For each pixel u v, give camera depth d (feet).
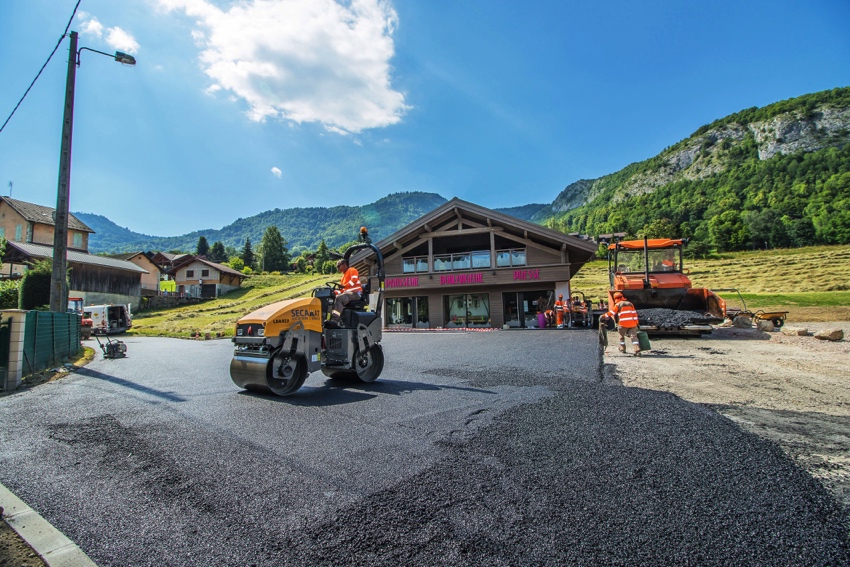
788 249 287.48
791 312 76.48
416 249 81.41
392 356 33.37
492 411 15.03
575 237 73.77
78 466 10.61
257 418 14.65
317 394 18.75
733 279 173.37
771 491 8.75
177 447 11.79
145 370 28.30
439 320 76.02
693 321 40.27
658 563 6.48
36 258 110.83
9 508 8.52
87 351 42.32
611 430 12.61
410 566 6.48
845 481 9.20
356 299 21.88
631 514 7.90
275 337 18.31
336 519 7.86
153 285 181.88
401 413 15.06
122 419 14.84
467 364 27.48
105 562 6.75
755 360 27.22
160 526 7.77
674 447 11.19
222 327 88.12
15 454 11.53
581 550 6.81
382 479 9.53
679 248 48.70
